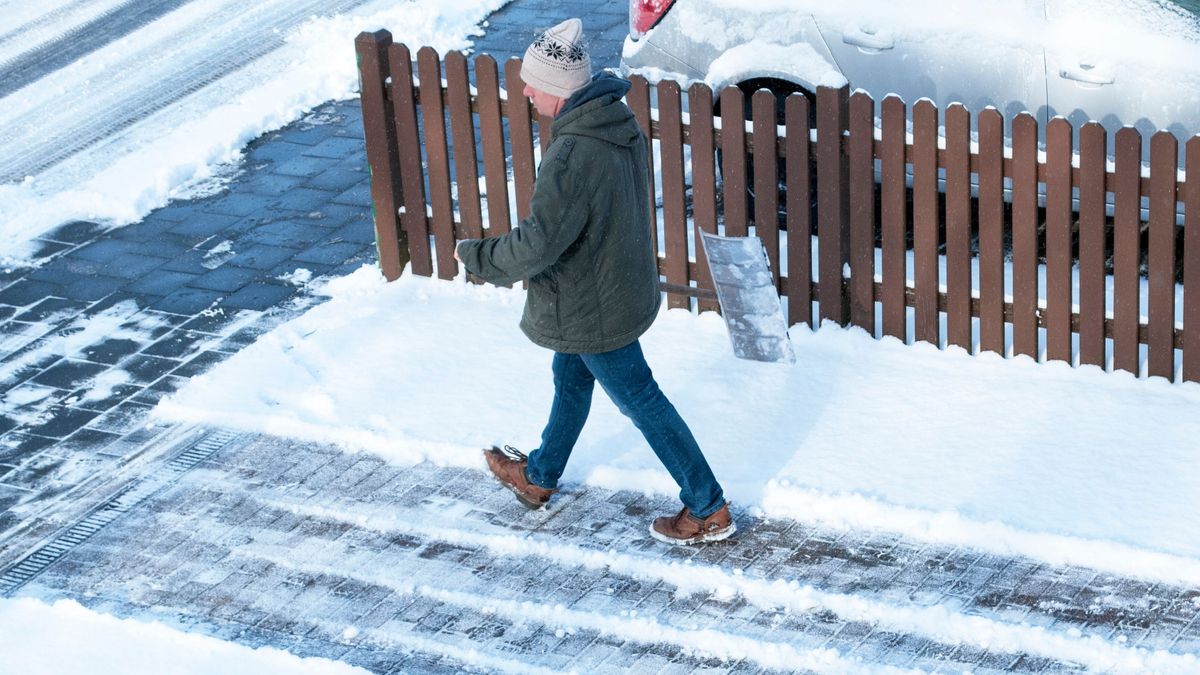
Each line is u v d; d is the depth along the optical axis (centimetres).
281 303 780
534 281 523
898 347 682
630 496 588
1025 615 505
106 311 784
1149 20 699
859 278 681
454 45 1191
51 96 1133
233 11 1306
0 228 894
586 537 564
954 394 639
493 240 508
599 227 504
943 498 566
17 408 688
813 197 799
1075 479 573
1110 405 621
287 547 570
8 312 788
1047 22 715
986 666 482
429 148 756
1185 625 495
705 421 632
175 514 596
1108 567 526
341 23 1237
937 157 645
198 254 848
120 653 513
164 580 554
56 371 721
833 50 769
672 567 542
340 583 547
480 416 647
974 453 595
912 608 510
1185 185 604
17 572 564
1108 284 749
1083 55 707
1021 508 557
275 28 1246
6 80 1177
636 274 518
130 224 894
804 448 607
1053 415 617
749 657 494
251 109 1059
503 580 543
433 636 515
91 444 652
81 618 533
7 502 612
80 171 978
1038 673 477
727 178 689
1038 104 727
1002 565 532
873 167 659
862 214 668
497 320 735
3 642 522
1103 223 623
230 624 527
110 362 728
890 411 629
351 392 673
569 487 596
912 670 480
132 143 1020
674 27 809
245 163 980
